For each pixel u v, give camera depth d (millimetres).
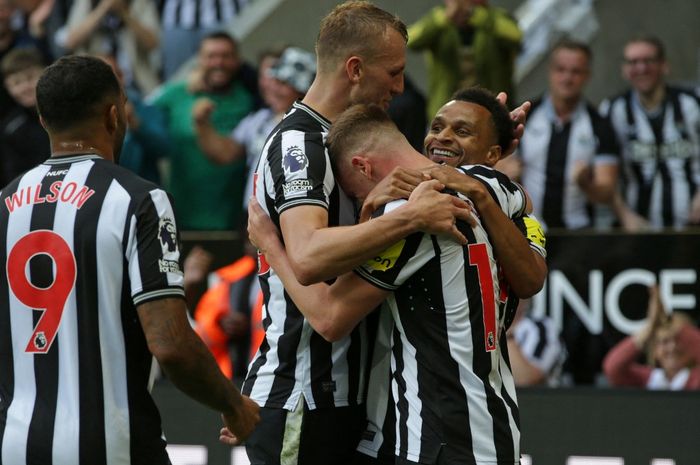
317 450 5977
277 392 5996
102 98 5465
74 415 5242
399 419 5430
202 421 9438
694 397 8977
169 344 5121
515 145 6180
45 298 5301
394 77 6039
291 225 5500
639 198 10469
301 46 13148
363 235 5207
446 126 5910
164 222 5273
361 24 5945
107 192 5301
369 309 5383
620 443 9062
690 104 10453
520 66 12383
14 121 11109
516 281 5566
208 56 11219
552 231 9695
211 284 10039
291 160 5645
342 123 5664
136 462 5305
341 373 5926
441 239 5312
